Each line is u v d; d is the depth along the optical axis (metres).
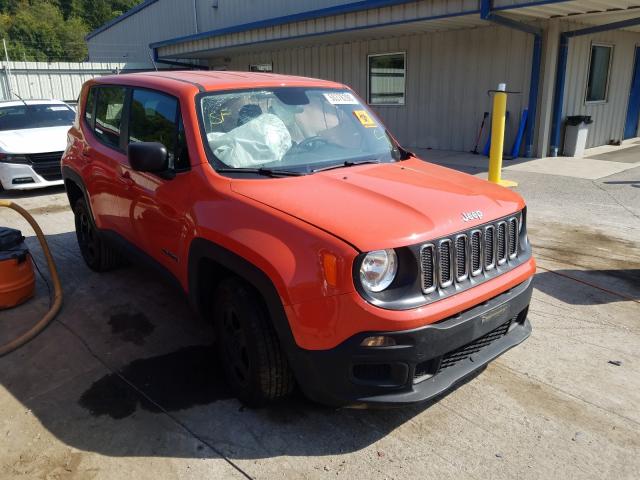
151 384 3.55
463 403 3.34
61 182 9.15
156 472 2.79
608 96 13.50
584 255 5.87
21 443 3.00
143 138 4.09
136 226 4.19
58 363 3.81
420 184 3.33
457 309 2.79
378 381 2.72
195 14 21.86
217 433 3.08
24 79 20.23
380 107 14.86
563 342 4.05
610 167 10.64
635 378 3.59
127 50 27.78
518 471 2.79
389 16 11.52
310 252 2.70
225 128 3.62
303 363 2.78
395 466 2.82
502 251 3.19
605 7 9.48
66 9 73.75
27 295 4.78
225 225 3.08
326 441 3.01
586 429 3.10
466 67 12.62
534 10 9.81
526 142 11.90
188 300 3.60
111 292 5.02
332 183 3.25
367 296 2.61
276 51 18.17
